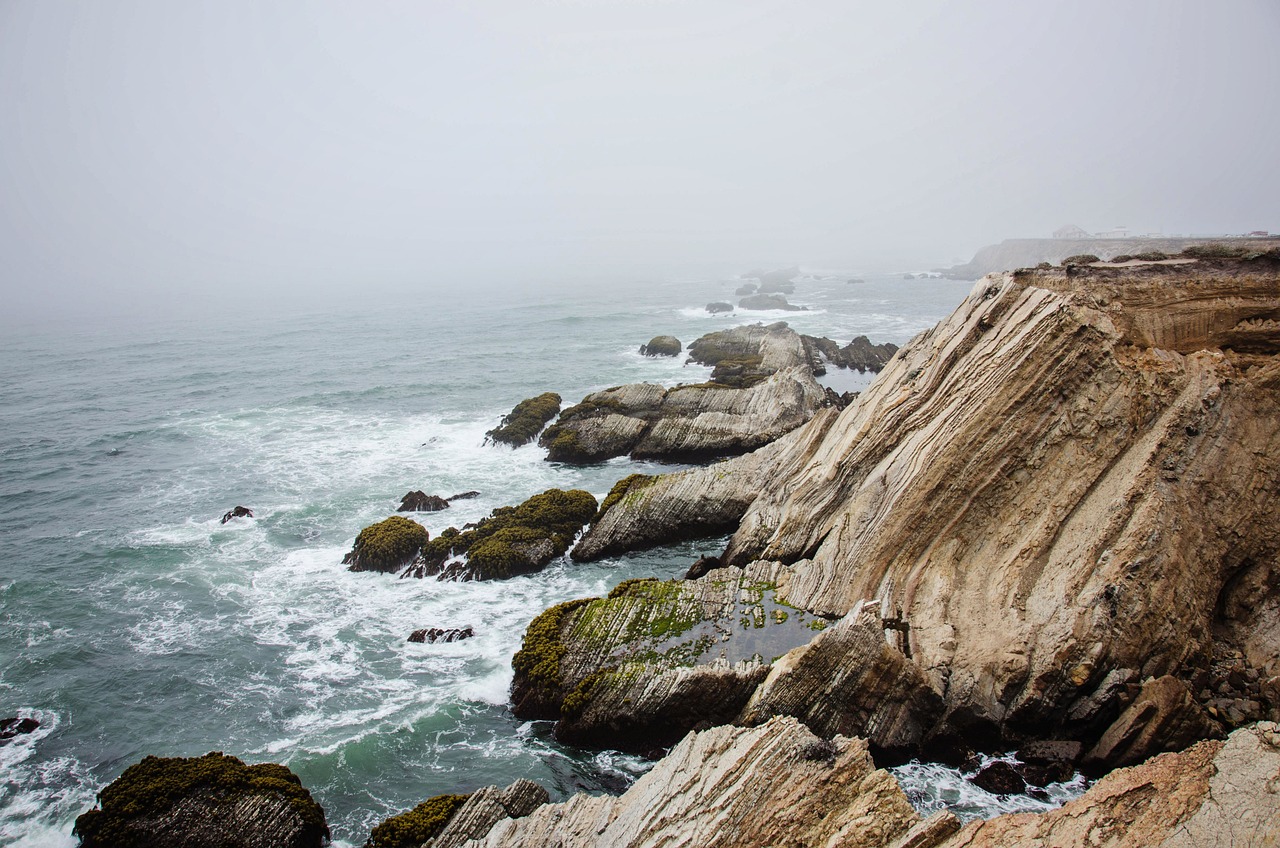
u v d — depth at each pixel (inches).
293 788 747.4
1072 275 1086.4
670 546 1337.4
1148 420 951.6
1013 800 731.4
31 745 873.5
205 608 1176.2
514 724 896.3
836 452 1221.1
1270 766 529.7
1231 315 1034.7
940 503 984.3
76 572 1298.0
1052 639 805.9
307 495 1648.6
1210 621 855.7
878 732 797.9
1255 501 893.8
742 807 596.1
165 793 733.9
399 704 932.6
